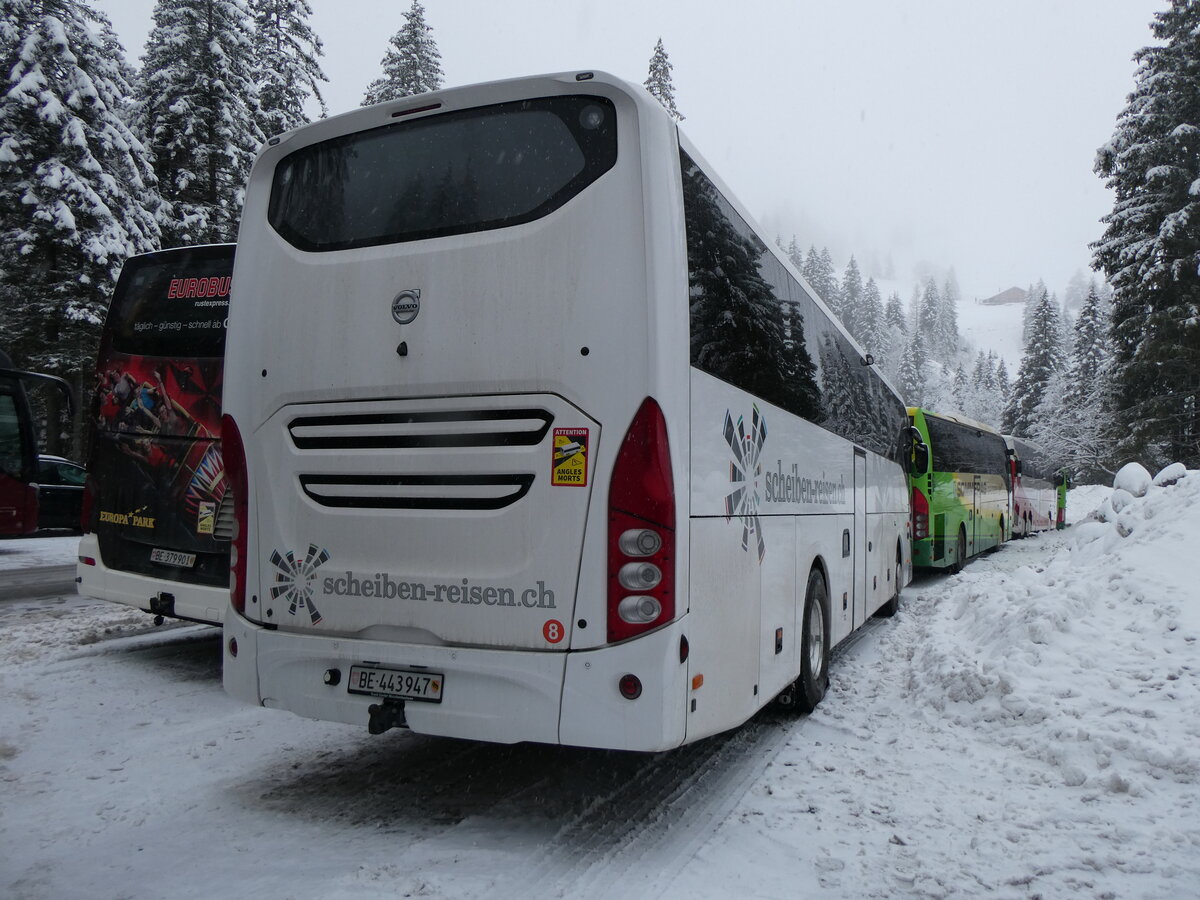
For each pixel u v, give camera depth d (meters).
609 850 4.15
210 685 7.21
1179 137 30.72
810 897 3.68
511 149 4.35
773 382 5.75
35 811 4.62
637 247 4.03
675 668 3.93
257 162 5.03
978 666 6.99
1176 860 3.96
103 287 25.52
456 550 4.18
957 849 4.16
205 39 28.16
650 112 4.16
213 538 7.39
